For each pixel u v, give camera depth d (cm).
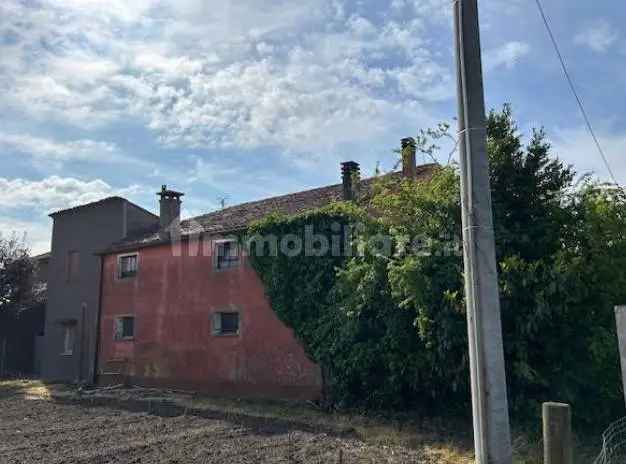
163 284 2186
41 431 1341
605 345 1007
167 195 2503
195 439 1215
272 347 1784
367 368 1410
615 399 1065
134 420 1487
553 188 1160
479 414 593
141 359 2205
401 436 1184
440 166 1298
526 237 1119
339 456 1021
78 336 2711
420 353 1262
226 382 1900
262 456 1043
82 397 1962
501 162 1159
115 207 2705
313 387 1655
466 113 641
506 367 1091
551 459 454
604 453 668
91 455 1068
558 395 1066
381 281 1296
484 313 603
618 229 1095
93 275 2722
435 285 1127
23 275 2884
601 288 1048
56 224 2950
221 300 1969
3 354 2966
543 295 1020
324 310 1612
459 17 655
